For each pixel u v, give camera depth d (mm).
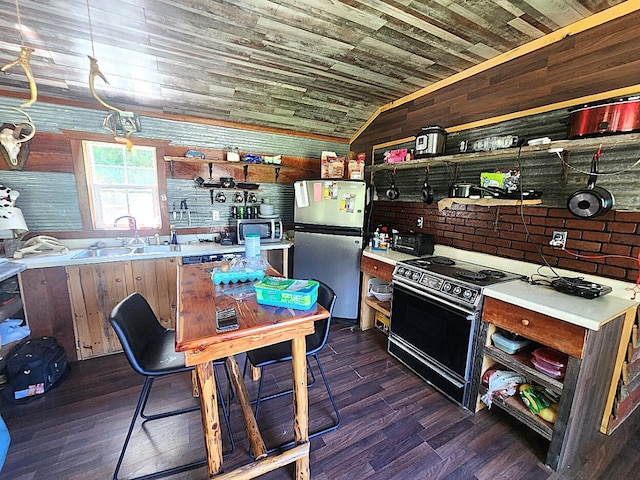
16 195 2328
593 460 1550
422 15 1742
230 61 2285
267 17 1772
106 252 2650
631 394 1775
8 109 2361
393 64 2342
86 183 2693
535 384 1803
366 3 1645
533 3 1605
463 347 1872
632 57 1537
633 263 1584
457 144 2510
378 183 3471
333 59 2270
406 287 2283
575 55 1765
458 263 2432
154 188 3033
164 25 1840
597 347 1416
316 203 3102
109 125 2666
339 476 1440
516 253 2143
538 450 1613
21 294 2141
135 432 1677
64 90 2439
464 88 2436
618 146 1606
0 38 1913
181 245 3008
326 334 1690
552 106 1874
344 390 2084
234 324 1162
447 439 1677
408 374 2285
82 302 2342
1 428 1214
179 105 2852
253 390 2072
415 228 3008
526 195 1923
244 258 2016
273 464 1307
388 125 3242
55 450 1541
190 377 2184
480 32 1896
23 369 1896
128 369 2283
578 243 1805
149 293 2576
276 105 3037
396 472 1469
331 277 3127
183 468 1449
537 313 1519
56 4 1636
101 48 2053
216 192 3301
